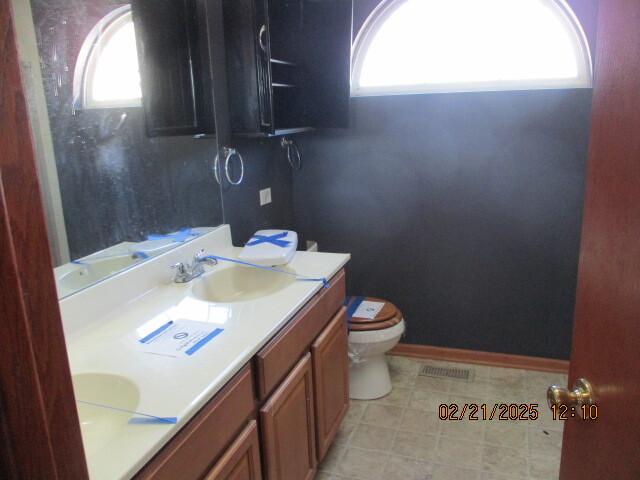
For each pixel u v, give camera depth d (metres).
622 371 0.75
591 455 0.87
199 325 1.47
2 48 0.49
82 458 0.60
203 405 1.12
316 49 2.55
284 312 1.56
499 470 2.05
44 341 0.54
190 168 2.03
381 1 2.67
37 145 1.32
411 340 3.00
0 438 0.49
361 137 2.81
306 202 3.01
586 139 2.47
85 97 1.49
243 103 2.28
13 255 0.49
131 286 1.67
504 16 2.54
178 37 1.95
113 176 1.61
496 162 2.62
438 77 2.68
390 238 2.90
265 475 1.47
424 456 2.15
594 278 0.86
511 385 2.66
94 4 1.50
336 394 2.06
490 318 2.83
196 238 2.07
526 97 2.51
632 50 0.72
